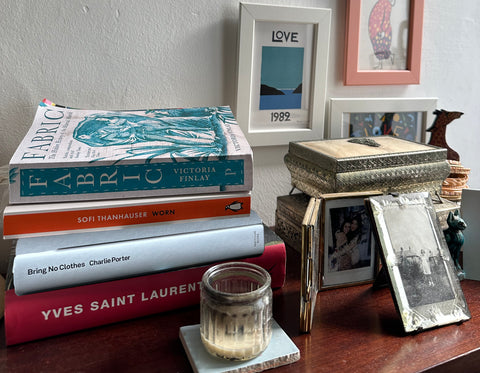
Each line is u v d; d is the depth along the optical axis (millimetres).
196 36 744
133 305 546
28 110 684
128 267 520
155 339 524
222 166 525
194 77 761
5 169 640
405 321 542
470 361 515
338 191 653
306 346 520
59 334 520
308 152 711
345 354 506
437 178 719
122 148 522
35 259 477
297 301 613
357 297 627
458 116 829
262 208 871
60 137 546
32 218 478
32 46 662
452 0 909
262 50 768
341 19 829
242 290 526
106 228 507
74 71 691
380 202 589
